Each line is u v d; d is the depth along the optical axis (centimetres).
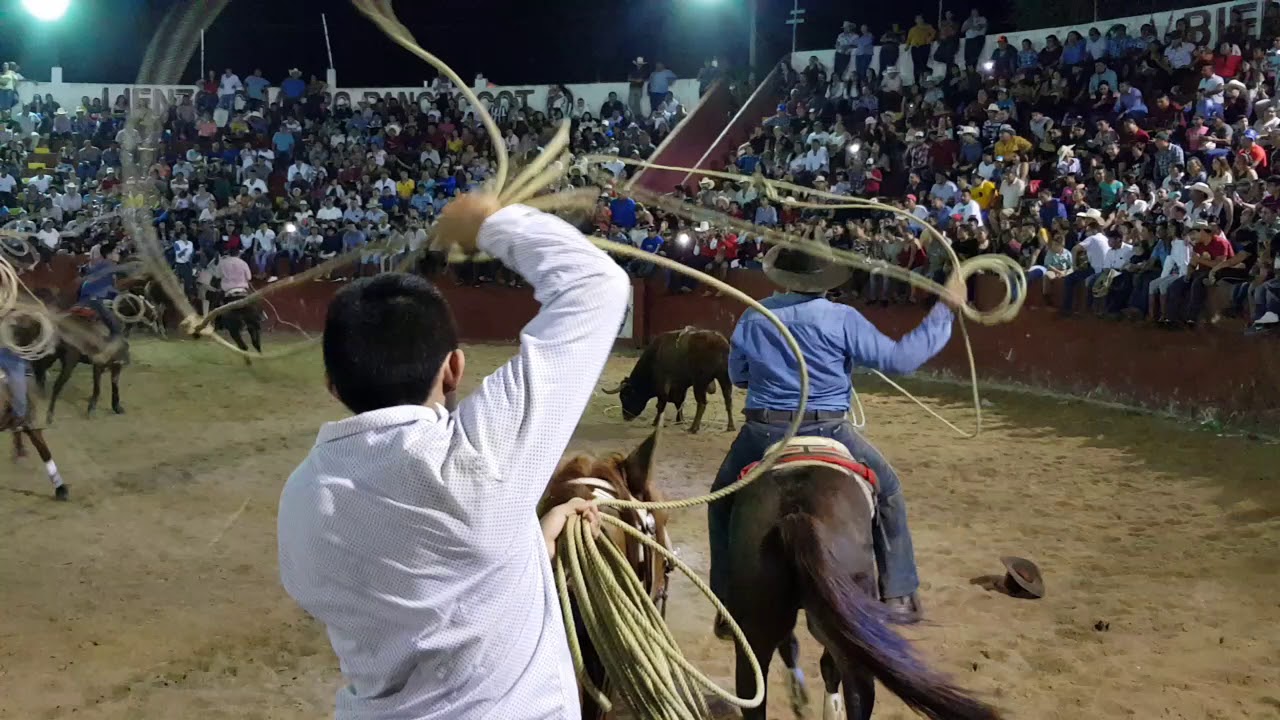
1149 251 1322
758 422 427
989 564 725
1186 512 852
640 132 2266
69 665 555
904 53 2202
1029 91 1958
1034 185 1728
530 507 170
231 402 1376
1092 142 1762
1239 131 1597
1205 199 1327
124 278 1239
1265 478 934
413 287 180
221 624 613
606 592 260
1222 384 1184
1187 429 1161
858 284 1662
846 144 2017
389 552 165
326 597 171
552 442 170
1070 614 630
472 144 2527
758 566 367
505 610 171
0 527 805
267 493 913
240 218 2300
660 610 438
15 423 831
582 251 179
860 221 1680
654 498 414
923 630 604
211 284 1975
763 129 2189
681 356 1187
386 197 2386
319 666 557
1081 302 1403
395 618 167
